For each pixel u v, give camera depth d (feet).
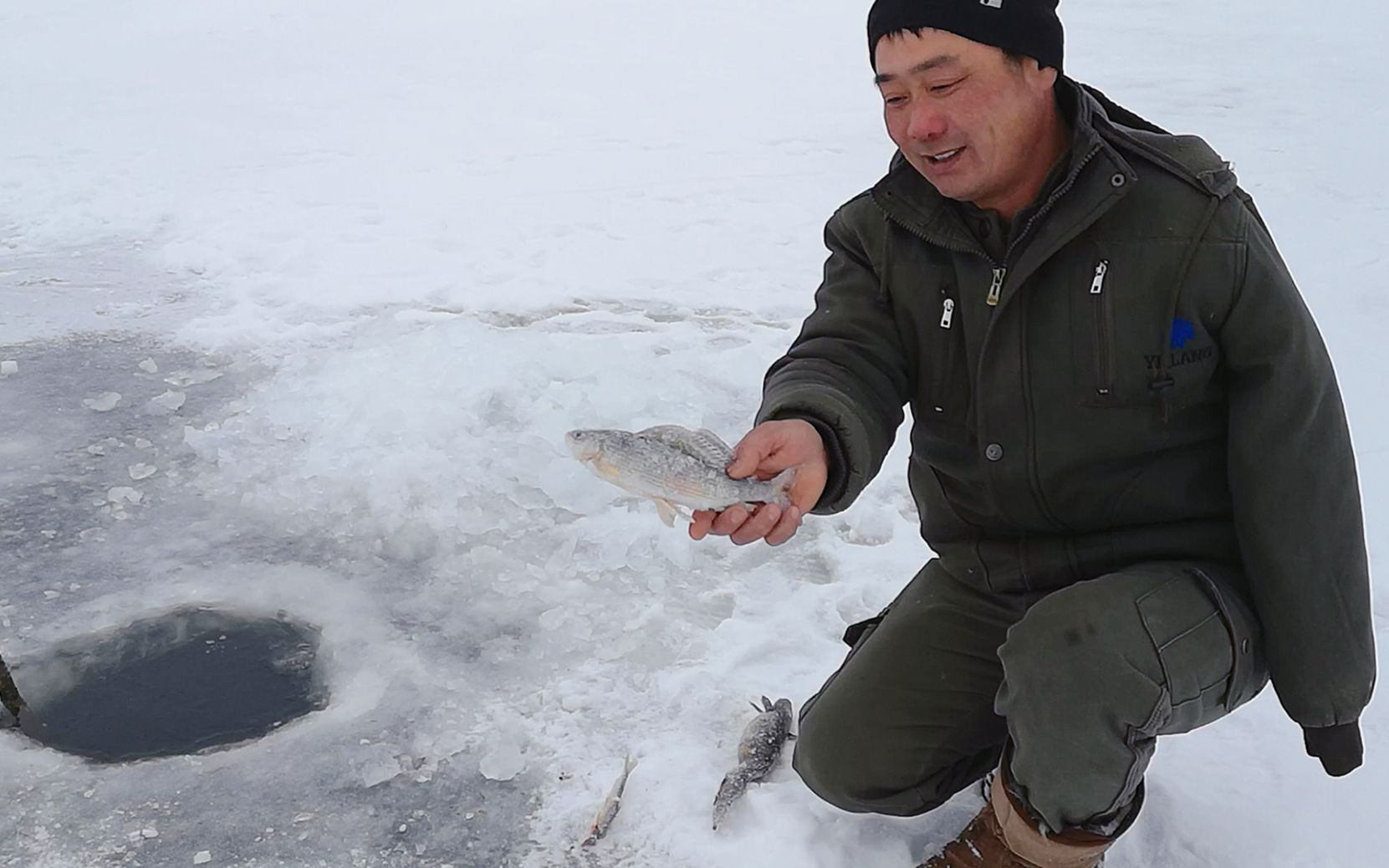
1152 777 9.70
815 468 7.69
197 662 11.74
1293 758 9.97
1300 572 7.50
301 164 29.14
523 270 22.11
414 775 10.16
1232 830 9.13
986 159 7.46
